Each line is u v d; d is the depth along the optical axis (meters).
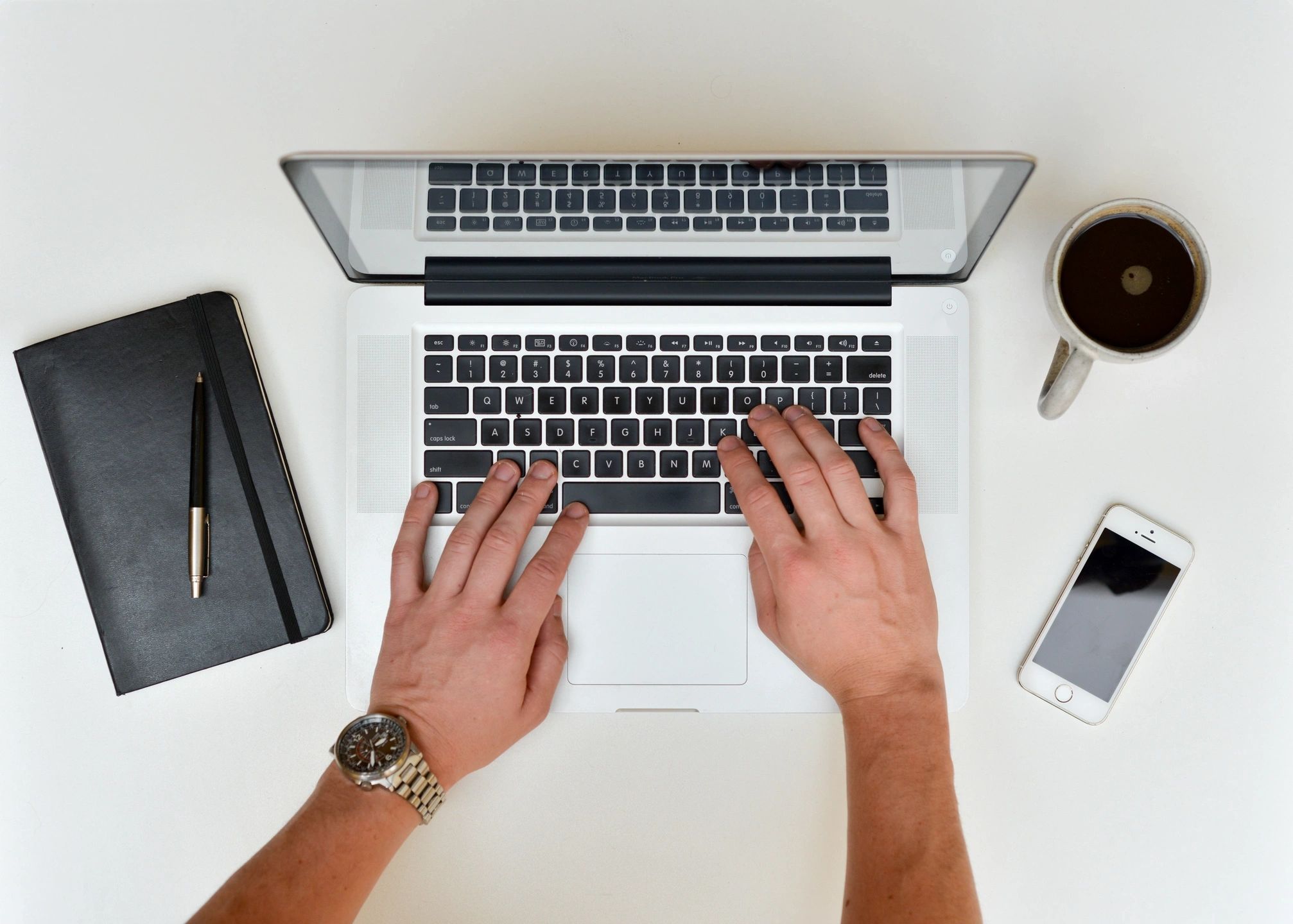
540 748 0.71
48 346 0.70
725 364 0.69
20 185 0.72
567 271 0.69
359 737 0.62
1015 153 0.61
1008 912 0.71
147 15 0.73
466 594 0.66
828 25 0.73
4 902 0.71
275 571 0.70
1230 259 0.72
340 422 0.72
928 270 0.69
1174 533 0.71
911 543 0.66
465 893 0.71
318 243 0.73
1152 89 0.73
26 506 0.72
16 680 0.71
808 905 0.71
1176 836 0.71
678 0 0.73
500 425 0.69
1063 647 0.71
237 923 0.55
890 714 0.62
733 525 0.69
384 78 0.73
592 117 0.73
